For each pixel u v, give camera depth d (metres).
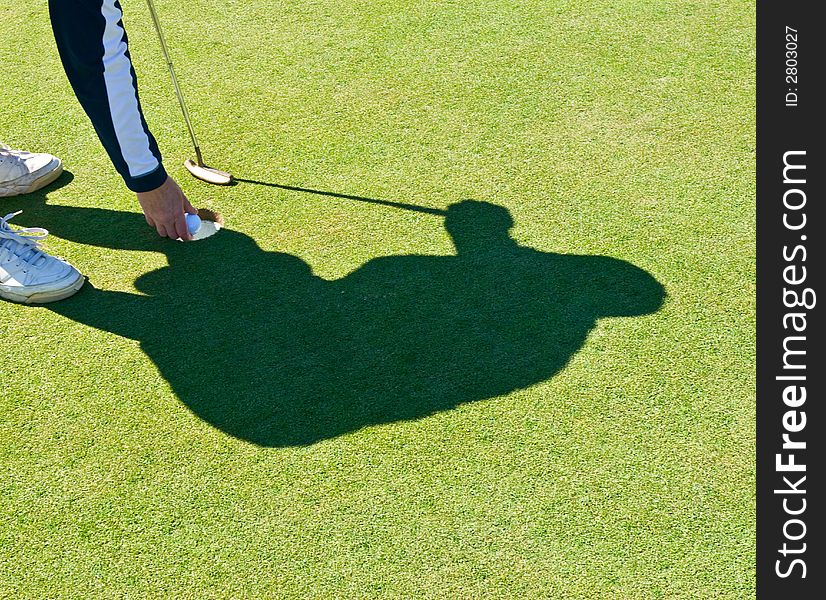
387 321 2.66
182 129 3.51
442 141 3.37
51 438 2.38
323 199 3.12
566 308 2.68
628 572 2.03
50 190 3.25
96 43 2.37
